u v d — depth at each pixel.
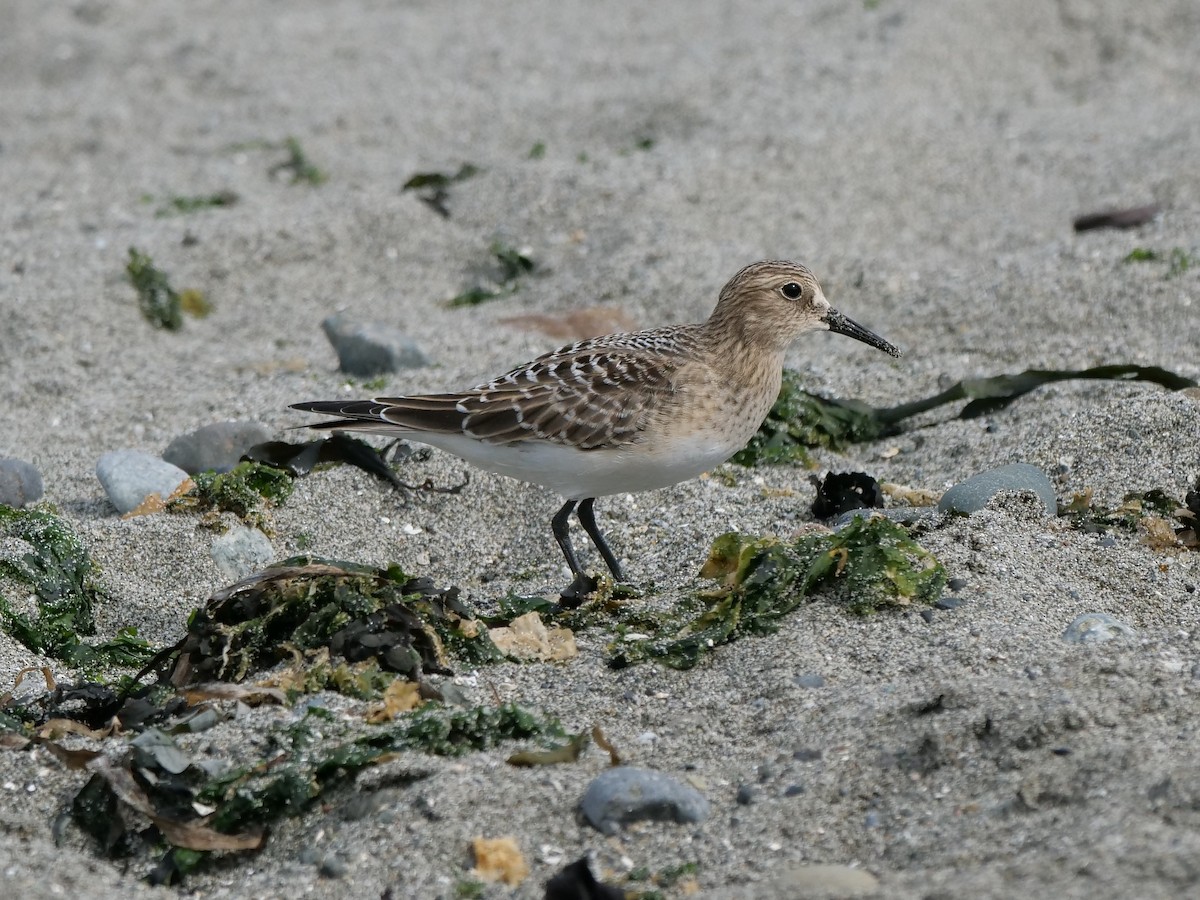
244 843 8.45
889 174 20.17
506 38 25.81
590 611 10.88
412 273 18.66
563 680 9.88
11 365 16.25
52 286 17.55
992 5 24.66
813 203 19.48
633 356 11.34
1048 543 10.93
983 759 8.37
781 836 8.13
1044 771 8.05
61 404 15.52
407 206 19.48
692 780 8.66
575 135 22.20
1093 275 16.50
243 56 25.23
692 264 17.78
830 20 25.20
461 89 23.78
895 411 14.38
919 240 18.80
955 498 11.76
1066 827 7.62
